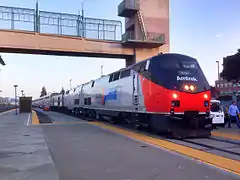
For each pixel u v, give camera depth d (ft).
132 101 57.67
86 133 53.06
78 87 131.44
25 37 108.37
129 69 60.75
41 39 110.22
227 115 65.92
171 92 44.14
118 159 29.37
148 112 49.55
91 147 36.94
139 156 30.83
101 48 118.42
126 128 62.28
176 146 36.96
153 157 30.30
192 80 45.75
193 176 22.70
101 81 87.40
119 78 67.62
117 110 68.49
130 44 120.57
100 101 86.84
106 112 80.33
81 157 30.48
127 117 64.23
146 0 122.42
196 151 33.30
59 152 33.40
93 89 97.81
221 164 26.48
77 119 98.53
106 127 65.10
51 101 244.83
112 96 73.05
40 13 110.73
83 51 115.75
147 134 50.52
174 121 43.55
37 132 54.85
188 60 48.32
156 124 47.65
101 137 47.06
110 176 22.88
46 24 111.34
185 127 44.04
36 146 37.73
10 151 33.99
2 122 80.69
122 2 123.54
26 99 156.35
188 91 44.70
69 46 114.01
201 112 45.14
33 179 22.00
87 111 110.73
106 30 119.44
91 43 116.98
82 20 115.96
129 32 120.88
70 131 56.75
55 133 53.06
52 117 112.57
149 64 49.85
